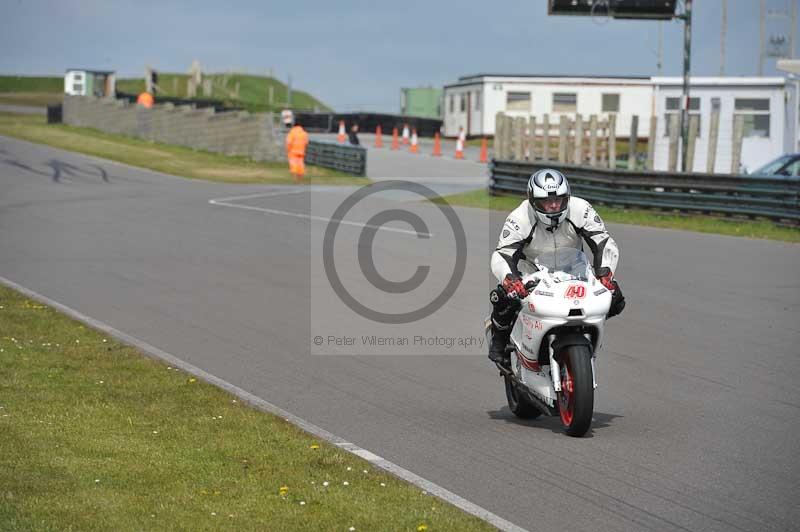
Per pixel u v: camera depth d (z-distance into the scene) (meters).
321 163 152.38
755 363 37.28
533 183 27.77
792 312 46.69
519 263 29.97
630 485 24.11
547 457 26.42
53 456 24.72
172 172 139.25
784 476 24.78
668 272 58.09
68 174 131.62
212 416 29.92
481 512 21.94
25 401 30.77
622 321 45.03
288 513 21.38
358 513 21.47
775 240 71.81
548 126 110.12
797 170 90.31
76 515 20.55
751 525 21.45
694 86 119.06
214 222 83.44
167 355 38.88
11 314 46.25
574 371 27.22
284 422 29.31
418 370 37.22
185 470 24.22
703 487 23.94
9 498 21.33
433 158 173.38
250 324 45.06
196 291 53.16
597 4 97.19
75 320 45.34
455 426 29.77
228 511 21.34
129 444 26.39
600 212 89.50
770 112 117.94
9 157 151.38
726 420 30.06
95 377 34.88
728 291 52.03
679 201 84.62
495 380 35.88
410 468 25.56
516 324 29.30
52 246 70.06
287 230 78.25
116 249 68.56
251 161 161.50
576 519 21.81
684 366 36.97
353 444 27.66
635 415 30.75
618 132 197.12
